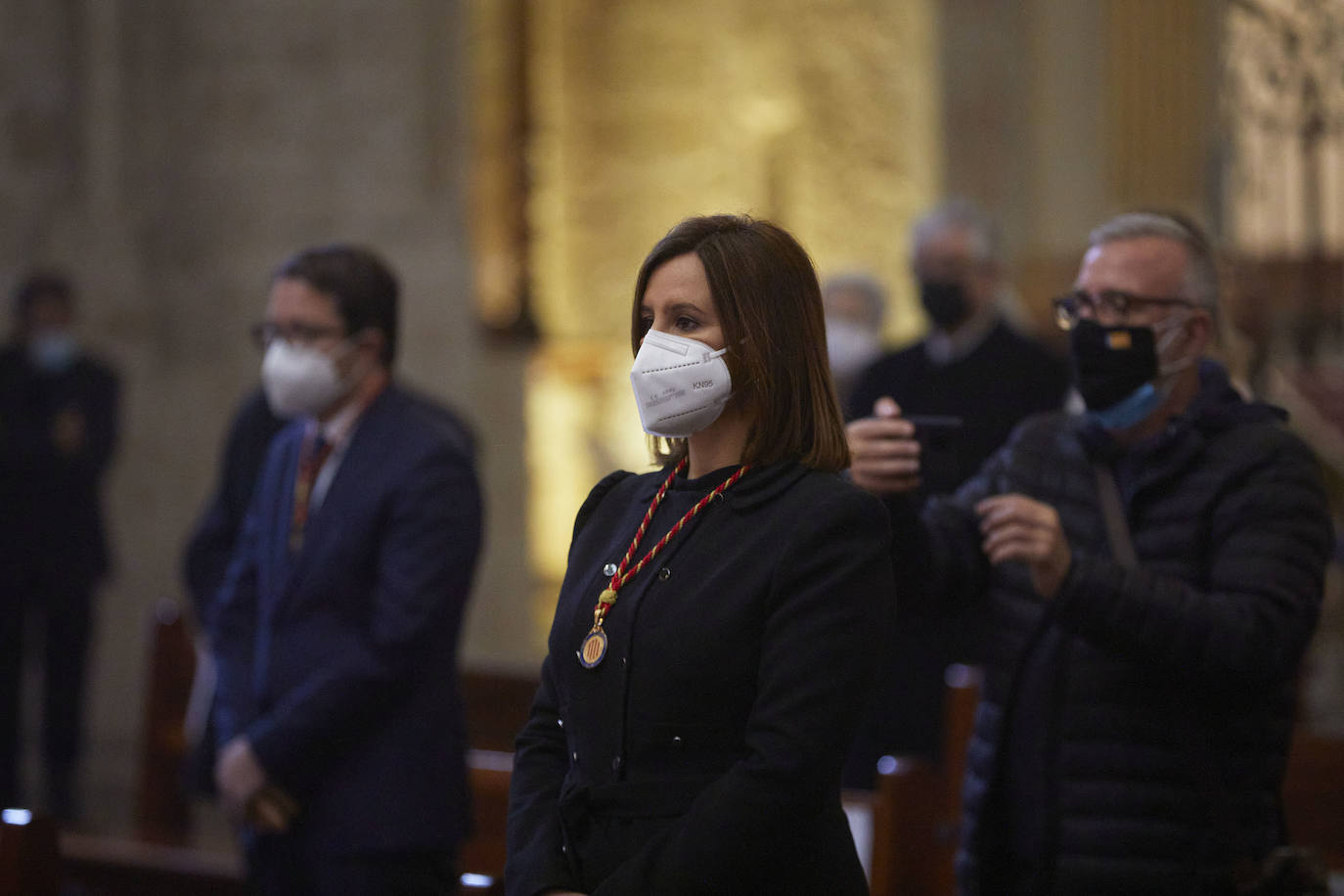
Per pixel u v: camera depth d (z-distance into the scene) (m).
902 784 11.05
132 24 28.52
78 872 15.20
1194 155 28.30
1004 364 15.22
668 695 6.23
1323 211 28.33
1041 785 8.17
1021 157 29.11
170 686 16.11
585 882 6.20
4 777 20.97
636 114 34.38
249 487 13.34
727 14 33.94
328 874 10.11
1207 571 8.24
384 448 10.69
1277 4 27.58
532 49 32.47
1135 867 7.93
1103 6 28.69
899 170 33.03
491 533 29.52
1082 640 8.24
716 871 5.80
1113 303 8.66
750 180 33.97
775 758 5.89
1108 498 8.55
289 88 28.36
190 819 16.14
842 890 6.29
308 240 28.25
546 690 7.00
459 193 28.36
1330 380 26.06
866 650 6.12
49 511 21.30
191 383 28.53
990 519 7.88
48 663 21.52
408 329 28.12
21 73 26.70
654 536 6.62
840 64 33.38
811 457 6.57
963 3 29.25
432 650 10.37
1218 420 8.45
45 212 26.98
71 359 21.75
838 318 18.36
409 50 27.89
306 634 10.41
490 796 11.77
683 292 6.55
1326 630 23.94
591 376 33.56
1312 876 7.75
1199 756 7.93
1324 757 11.77
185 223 28.72
